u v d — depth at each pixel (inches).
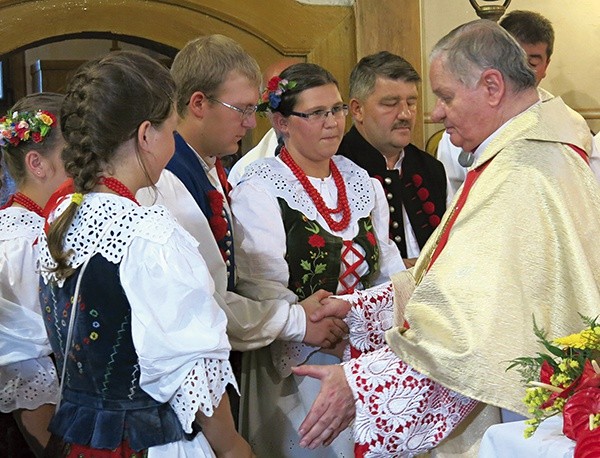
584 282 89.9
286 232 114.7
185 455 83.3
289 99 116.3
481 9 171.6
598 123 203.0
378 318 110.3
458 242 94.7
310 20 175.3
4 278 99.7
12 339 98.7
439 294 92.9
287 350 115.3
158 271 80.2
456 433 96.0
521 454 75.8
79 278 81.7
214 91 110.4
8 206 107.1
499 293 90.9
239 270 114.3
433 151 188.5
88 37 168.9
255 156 157.4
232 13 171.3
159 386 81.9
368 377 93.4
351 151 136.9
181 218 105.8
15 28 162.6
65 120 84.7
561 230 91.9
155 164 84.7
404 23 177.6
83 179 83.0
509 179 94.6
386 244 123.0
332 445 115.2
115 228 81.4
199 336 80.6
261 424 117.6
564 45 201.6
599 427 68.8
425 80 191.9
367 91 135.0
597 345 73.0
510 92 97.7
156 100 83.7
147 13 168.1
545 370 75.7
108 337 81.4
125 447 82.3
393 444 93.4
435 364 90.1
